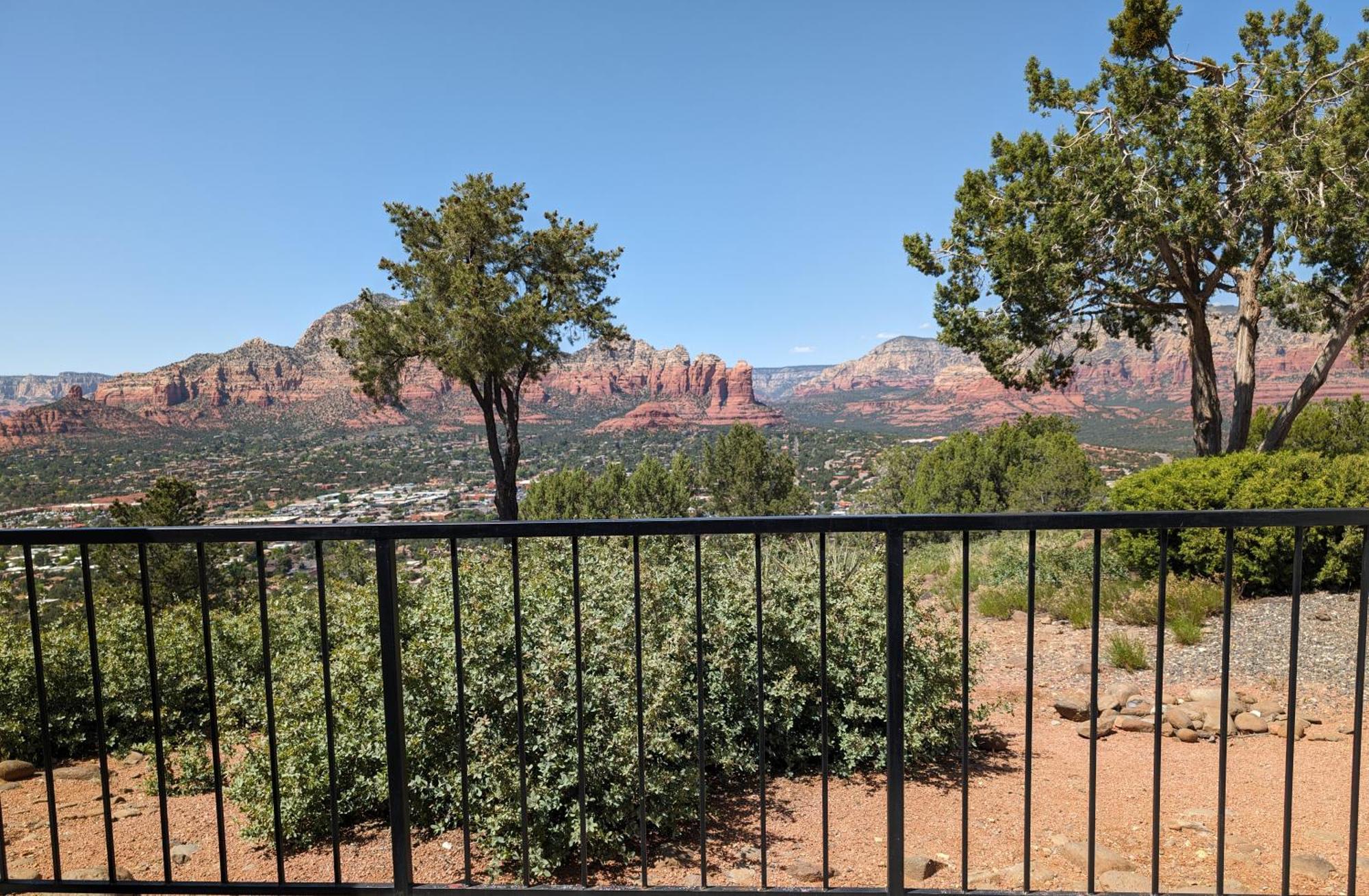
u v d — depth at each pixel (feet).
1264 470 25.38
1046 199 47.37
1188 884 8.63
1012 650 21.11
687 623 12.35
